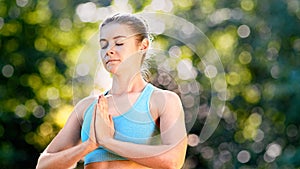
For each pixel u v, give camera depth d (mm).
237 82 17594
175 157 4219
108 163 4262
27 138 16344
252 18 17094
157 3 16672
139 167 4273
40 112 16516
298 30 16688
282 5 16766
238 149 16859
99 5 16812
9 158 15961
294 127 16719
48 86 16672
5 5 16688
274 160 16703
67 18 16953
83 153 4254
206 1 17344
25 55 16781
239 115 17281
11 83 16688
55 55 16859
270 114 16938
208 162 16125
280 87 16375
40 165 4391
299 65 16641
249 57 17203
